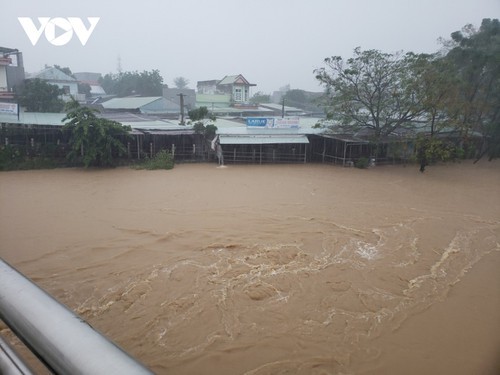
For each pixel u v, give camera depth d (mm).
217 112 41594
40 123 22859
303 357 6844
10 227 12547
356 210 15164
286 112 45812
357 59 24531
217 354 6848
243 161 25625
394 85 24359
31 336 840
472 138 26781
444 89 22766
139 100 40531
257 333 7453
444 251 11461
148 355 6805
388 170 24188
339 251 11258
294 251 11125
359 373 6508
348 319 7973
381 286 9336
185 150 25609
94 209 14648
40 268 9820
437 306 8539
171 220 13523
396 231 12969
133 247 11188
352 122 27156
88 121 22062
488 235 12789
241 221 13555
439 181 21156
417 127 26250
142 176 20984
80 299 8461
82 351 745
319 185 19438
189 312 8055
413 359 6832
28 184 18531
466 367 6629
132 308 8164
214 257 10641
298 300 8609
